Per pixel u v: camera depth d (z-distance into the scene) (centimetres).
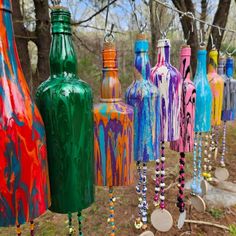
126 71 360
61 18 51
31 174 44
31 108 45
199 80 98
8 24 44
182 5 286
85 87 52
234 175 186
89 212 147
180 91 81
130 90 73
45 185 48
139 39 71
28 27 261
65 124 50
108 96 61
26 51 228
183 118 89
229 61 125
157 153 75
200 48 99
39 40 231
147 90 71
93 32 353
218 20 299
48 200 49
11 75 43
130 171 64
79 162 52
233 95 123
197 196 128
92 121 54
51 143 51
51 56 52
